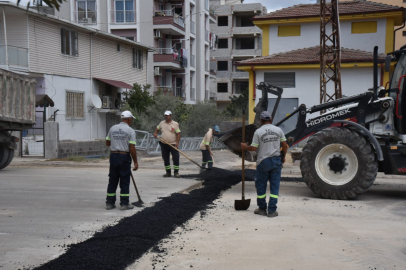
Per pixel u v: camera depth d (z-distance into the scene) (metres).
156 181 10.71
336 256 4.82
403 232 5.91
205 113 25.95
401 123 8.84
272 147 6.95
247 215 6.99
